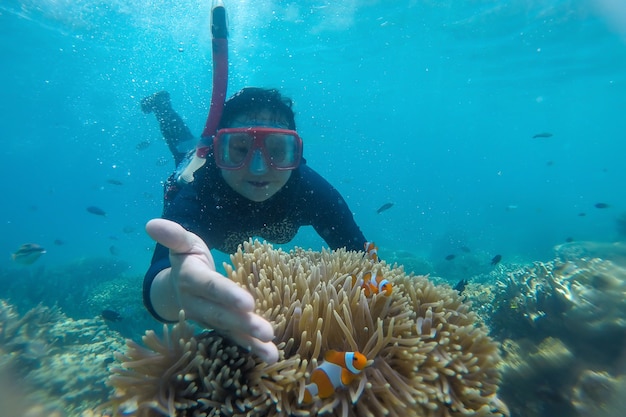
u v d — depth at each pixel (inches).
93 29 184.4
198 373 15.1
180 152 66.0
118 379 14.8
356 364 14.2
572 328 32.9
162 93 68.4
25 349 41.4
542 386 30.4
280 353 15.1
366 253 26.1
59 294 108.6
